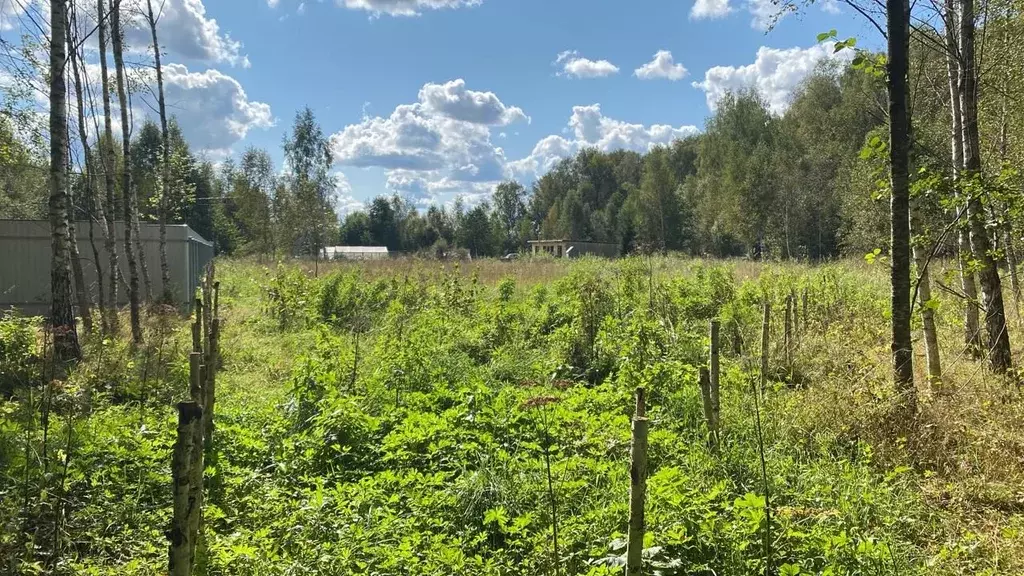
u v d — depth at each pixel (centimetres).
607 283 1291
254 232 4716
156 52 1412
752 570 354
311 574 358
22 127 1183
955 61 793
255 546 382
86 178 1316
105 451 496
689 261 2517
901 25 572
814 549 367
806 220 3975
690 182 5697
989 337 686
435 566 365
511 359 925
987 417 534
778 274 1645
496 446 517
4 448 477
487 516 393
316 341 966
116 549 400
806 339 887
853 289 1336
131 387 692
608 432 538
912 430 530
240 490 466
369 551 374
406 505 448
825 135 3962
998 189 604
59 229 909
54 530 388
